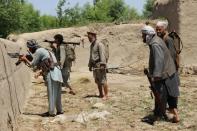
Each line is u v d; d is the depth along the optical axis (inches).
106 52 464.8
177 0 828.6
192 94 491.8
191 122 351.3
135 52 860.0
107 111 394.9
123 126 345.1
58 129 336.5
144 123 353.4
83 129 338.0
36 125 345.7
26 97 480.7
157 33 363.3
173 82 345.4
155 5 965.8
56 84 377.1
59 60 495.2
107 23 901.8
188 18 820.6
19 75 431.8
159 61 335.0
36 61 370.0
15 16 1248.2
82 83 615.5
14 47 405.4
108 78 716.0
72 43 515.8
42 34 876.6
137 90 534.6
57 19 1478.8
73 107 424.2
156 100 358.3
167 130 332.2
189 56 812.6
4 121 282.4
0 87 290.0
